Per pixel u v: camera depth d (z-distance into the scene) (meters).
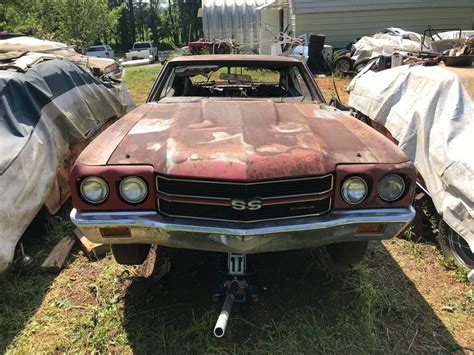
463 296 3.06
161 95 3.90
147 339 2.59
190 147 2.49
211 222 2.38
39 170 3.58
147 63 25.19
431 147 3.75
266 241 2.39
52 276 3.24
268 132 2.72
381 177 2.44
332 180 2.43
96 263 3.41
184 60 4.09
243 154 2.38
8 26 22.08
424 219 3.97
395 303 2.95
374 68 6.53
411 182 2.47
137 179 2.39
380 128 5.12
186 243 2.43
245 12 25.20
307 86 3.99
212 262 3.37
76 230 3.72
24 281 3.16
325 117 3.25
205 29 25.39
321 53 14.72
